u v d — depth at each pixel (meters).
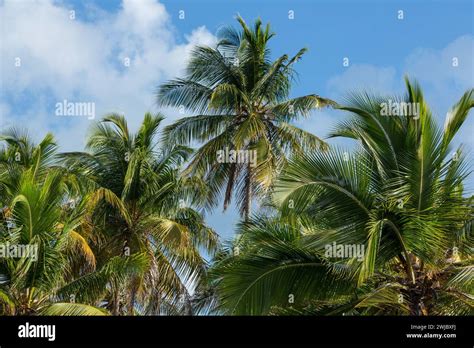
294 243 19.91
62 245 24.52
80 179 30.45
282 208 19.67
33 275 23.53
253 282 19.84
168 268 32.03
